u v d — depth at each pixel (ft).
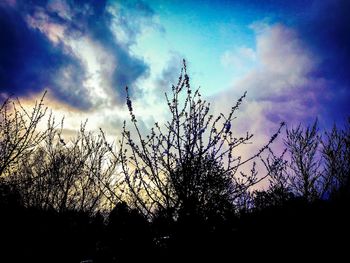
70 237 25.80
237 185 13.92
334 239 25.11
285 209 25.32
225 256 13.44
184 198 12.47
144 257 13.02
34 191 27.27
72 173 25.91
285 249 22.98
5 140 22.86
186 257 12.05
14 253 26.40
